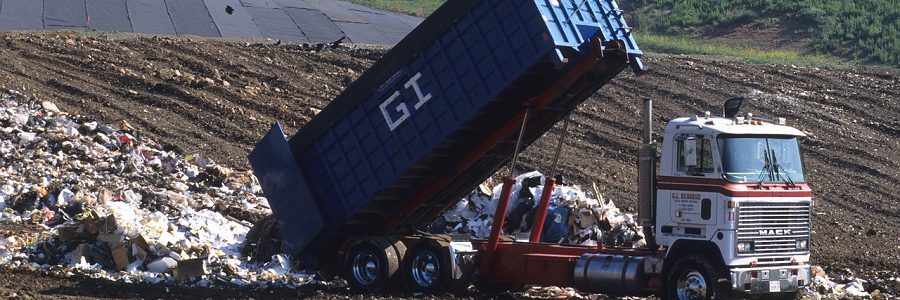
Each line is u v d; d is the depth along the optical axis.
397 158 16.44
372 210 17.23
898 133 35.16
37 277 16.19
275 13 48.34
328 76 37.59
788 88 39.28
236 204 22.55
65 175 23.62
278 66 37.94
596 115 34.75
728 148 14.30
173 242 17.89
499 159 17.48
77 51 36.69
